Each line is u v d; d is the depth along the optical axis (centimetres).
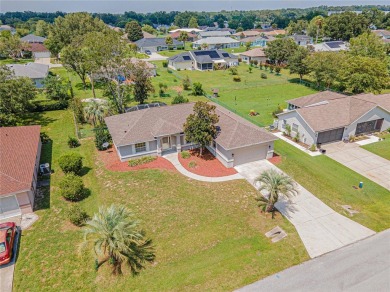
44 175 2831
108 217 1752
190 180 2712
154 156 3166
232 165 2944
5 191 2142
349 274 1741
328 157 3161
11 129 3072
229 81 6600
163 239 2025
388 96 4128
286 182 2147
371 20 14262
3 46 8244
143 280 1723
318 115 3475
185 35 11350
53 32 8219
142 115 3316
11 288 1689
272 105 4925
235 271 1770
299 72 6331
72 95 5144
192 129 2931
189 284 1692
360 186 2605
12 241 1966
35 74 5606
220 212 2291
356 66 4800
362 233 2081
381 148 3341
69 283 1717
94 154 3250
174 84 6288
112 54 4175
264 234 2069
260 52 8681
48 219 2236
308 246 1961
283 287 1664
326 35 11719
